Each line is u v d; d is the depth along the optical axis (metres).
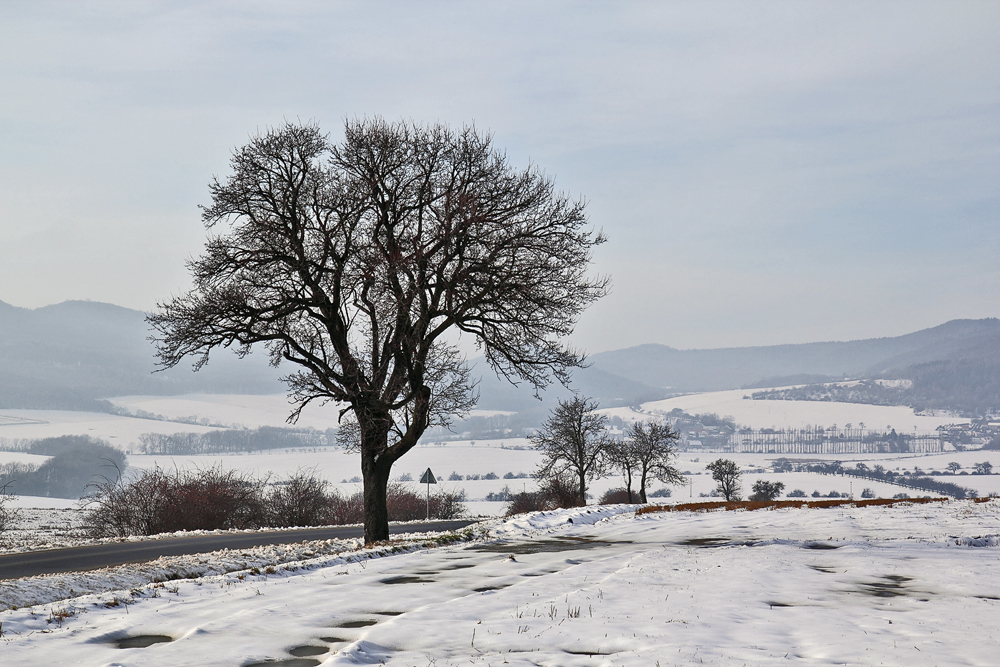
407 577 14.27
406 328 21.98
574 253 22.25
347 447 26.83
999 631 9.34
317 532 31.64
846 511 30.44
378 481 22.75
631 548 19.52
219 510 37.44
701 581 13.51
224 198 21.88
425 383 24.12
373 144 22.56
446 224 21.33
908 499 36.97
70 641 8.95
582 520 30.59
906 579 13.62
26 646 8.66
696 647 8.46
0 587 12.91
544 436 67.56
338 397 22.06
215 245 21.98
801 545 19.28
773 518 28.53
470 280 21.34
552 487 70.50
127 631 9.60
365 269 21.89
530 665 7.76
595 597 11.82
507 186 22.34
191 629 9.66
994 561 15.60
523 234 21.67
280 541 26.00
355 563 16.67
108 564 18.94
